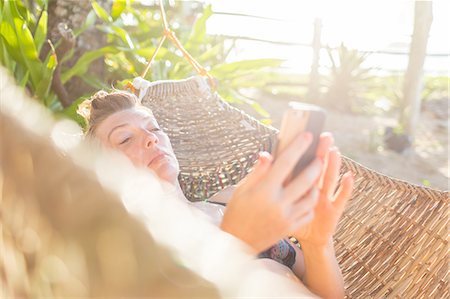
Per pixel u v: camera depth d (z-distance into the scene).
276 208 0.88
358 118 6.96
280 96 7.30
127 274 0.52
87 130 1.70
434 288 1.42
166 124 2.15
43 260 0.56
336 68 7.38
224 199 1.82
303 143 0.89
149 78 3.42
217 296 0.51
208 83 2.26
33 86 2.82
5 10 2.55
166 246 0.52
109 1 3.36
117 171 0.58
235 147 2.09
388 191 1.69
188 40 3.77
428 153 5.81
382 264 1.58
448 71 8.08
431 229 1.53
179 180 2.04
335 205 1.19
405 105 6.08
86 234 0.53
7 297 0.63
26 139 0.57
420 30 5.94
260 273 0.57
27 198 0.57
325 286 1.39
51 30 3.10
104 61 3.47
